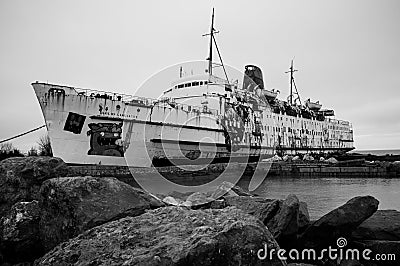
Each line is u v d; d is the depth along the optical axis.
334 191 25.62
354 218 6.37
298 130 51.59
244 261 3.29
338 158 54.78
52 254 3.77
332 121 63.75
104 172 21.91
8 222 5.49
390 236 6.59
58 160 6.80
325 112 66.12
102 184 5.31
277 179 39.06
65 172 6.70
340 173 42.06
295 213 6.27
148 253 3.29
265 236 3.51
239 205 7.12
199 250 3.18
